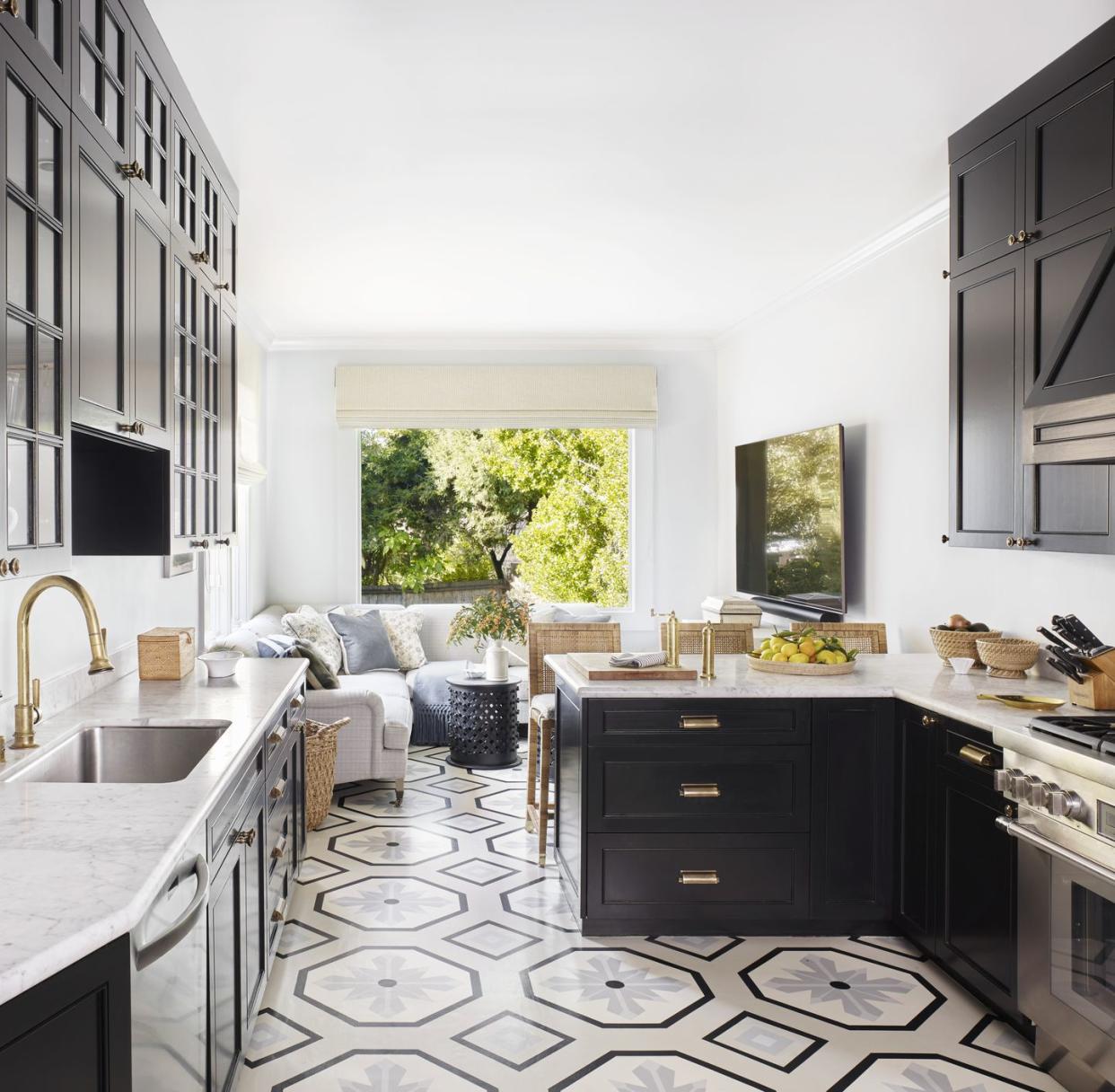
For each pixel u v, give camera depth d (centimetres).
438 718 600
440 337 672
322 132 327
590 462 837
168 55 248
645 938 313
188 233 272
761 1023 259
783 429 575
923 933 295
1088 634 273
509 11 251
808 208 410
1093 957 212
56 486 169
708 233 444
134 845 148
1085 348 239
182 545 268
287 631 577
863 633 430
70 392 174
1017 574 358
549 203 400
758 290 549
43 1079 113
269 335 650
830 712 313
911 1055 243
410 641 652
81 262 181
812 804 313
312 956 298
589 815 309
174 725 247
